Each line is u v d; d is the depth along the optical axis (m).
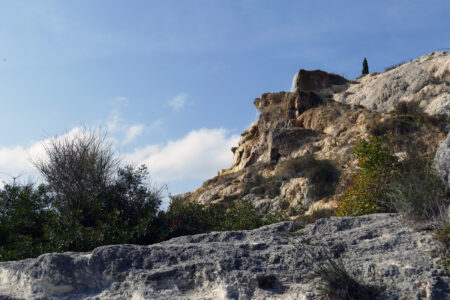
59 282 4.57
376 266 4.09
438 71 28.02
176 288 4.27
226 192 24.88
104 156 9.97
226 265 4.36
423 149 18.81
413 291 3.66
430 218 5.09
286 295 3.94
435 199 5.26
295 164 22.25
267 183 22.89
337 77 38.00
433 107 24.06
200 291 4.19
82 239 7.68
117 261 4.61
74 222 8.23
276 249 4.78
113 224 8.24
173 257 4.65
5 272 5.07
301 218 14.21
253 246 4.90
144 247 4.87
